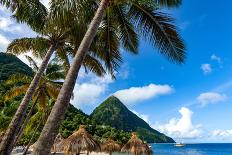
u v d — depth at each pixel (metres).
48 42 15.01
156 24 10.31
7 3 11.46
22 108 12.89
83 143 17.80
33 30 14.36
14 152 39.50
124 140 89.69
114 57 11.99
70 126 82.19
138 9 10.54
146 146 26.69
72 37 13.59
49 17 9.23
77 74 7.08
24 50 16.02
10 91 23.12
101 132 93.88
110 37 11.78
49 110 27.14
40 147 5.89
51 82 24.33
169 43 10.25
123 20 11.23
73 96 20.94
